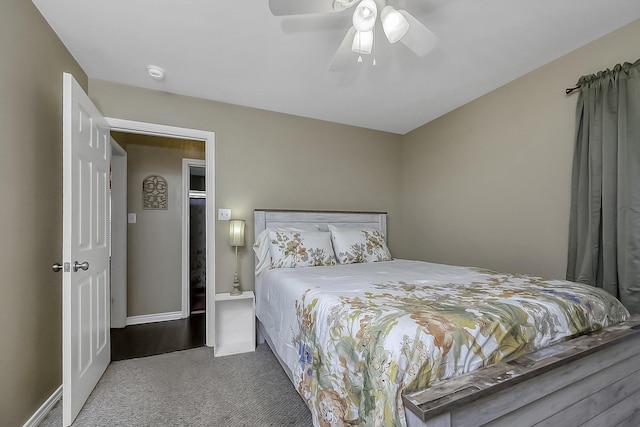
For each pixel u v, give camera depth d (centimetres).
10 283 140
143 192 338
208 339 262
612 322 137
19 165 147
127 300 325
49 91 174
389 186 367
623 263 173
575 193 201
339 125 337
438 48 201
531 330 111
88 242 184
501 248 258
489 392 85
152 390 187
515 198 246
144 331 302
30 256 155
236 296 255
